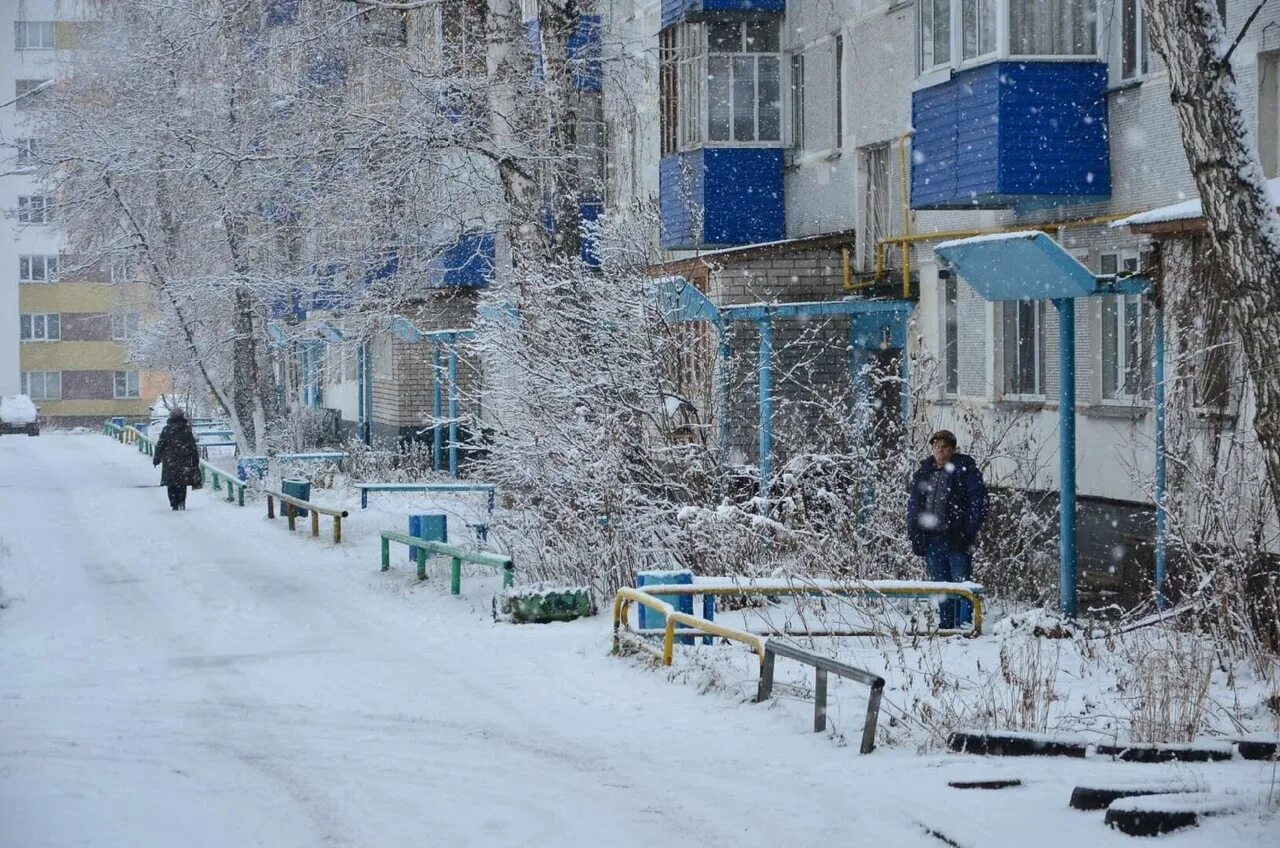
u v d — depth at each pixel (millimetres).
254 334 40469
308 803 9812
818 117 31000
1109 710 12258
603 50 26922
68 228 41875
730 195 31828
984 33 22672
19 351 99125
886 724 11891
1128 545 20562
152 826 9203
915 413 20406
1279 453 12594
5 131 91750
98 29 43219
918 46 24453
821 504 19922
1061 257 15766
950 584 16156
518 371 21469
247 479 39812
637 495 19984
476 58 25125
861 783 10016
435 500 34344
